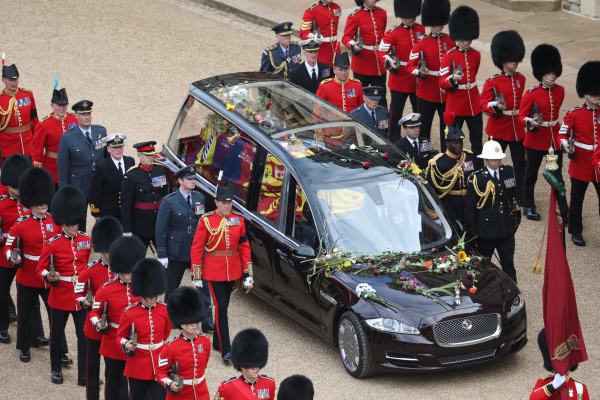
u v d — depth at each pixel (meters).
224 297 32.06
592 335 32.88
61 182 39.53
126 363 27.25
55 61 62.44
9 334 34.34
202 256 31.75
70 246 30.44
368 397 29.08
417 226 32.94
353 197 32.81
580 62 56.81
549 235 23.77
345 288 30.30
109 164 37.56
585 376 30.38
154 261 26.45
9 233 31.42
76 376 31.50
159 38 66.38
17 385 30.48
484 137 51.47
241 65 60.62
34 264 31.56
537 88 41.72
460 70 44.03
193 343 25.31
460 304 29.36
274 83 40.59
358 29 50.34
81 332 30.34
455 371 30.94
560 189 23.64
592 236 41.31
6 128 44.56
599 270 38.03
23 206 33.72
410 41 48.66
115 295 27.50
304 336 33.66
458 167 36.44
